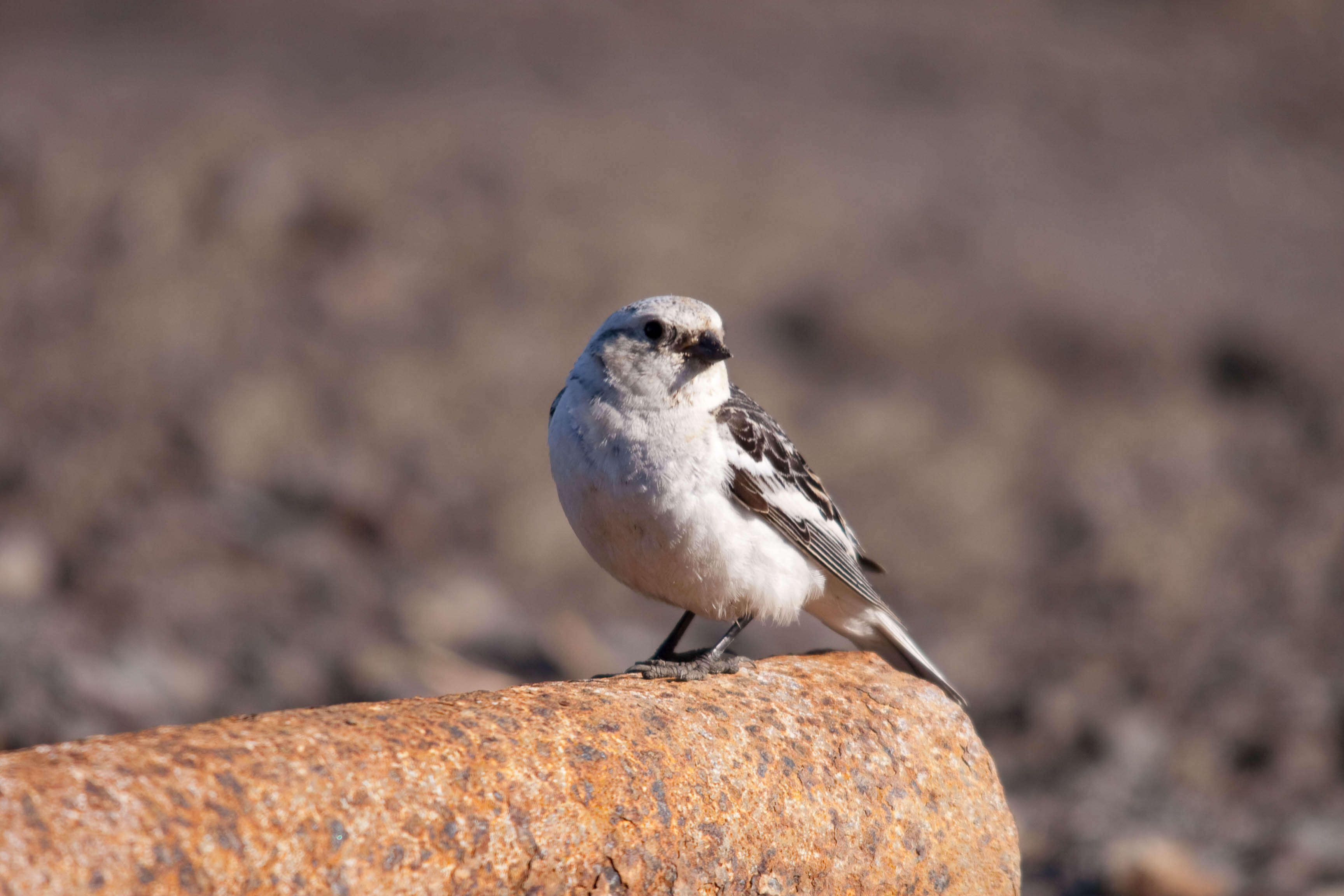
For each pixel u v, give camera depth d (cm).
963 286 2166
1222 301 2261
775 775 425
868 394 1877
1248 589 1434
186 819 311
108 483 1422
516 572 1409
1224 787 984
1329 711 1081
